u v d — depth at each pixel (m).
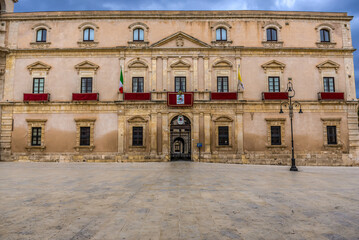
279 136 30.03
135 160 29.34
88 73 30.62
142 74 30.58
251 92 30.38
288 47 30.84
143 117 29.78
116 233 5.85
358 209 8.16
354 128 30.14
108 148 29.62
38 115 30.08
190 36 30.61
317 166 28.69
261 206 8.47
